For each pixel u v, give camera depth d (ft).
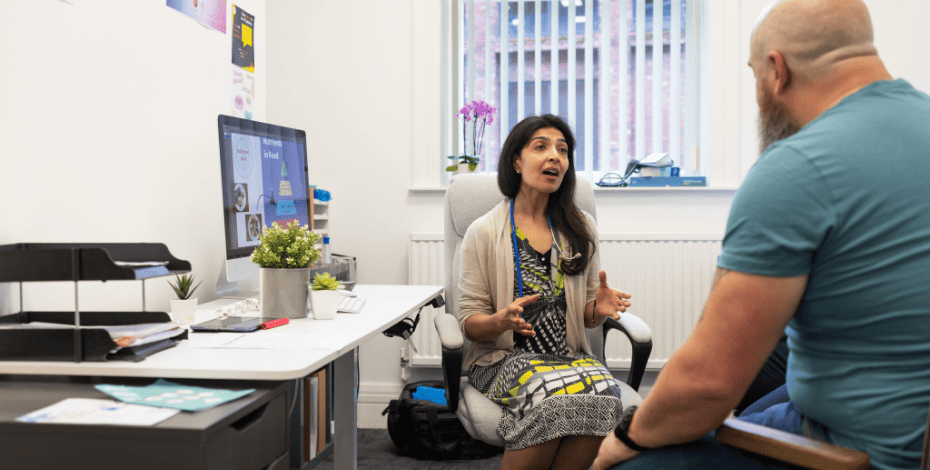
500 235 5.29
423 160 9.10
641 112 9.17
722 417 2.61
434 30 9.07
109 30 5.01
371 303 5.54
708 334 2.54
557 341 5.22
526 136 5.37
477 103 8.80
